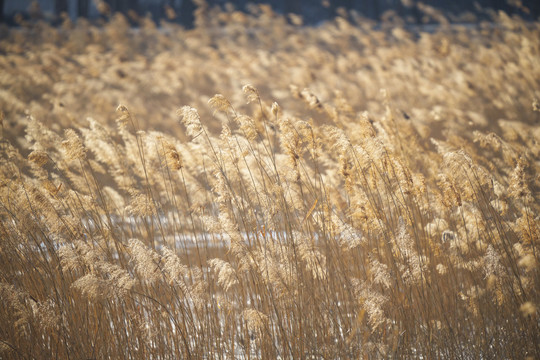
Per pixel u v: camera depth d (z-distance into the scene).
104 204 19.62
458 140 26.16
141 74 63.19
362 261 18.72
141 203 19.19
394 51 63.75
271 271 16.36
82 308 17.22
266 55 63.56
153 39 85.31
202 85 59.50
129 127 30.56
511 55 52.56
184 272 15.89
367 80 50.53
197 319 17.55
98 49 73.44
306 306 17.39
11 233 17.70
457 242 18.05
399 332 16.86
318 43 75.38
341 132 18.55
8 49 77.88
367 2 133.00
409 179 18.31
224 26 92.25
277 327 17.39
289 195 18.20
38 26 88.56
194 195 22.22
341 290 18.09
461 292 17.62
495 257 16.36
